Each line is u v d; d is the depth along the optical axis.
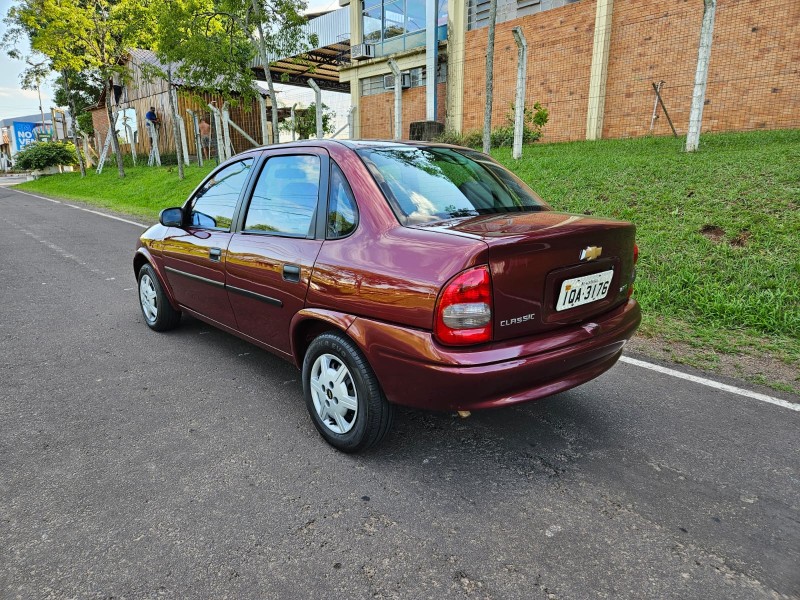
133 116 32.03
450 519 2.34
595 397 3.56
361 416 2.69
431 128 16.36
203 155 26.97
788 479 2.63
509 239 2.32
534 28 16.97
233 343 4.61
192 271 4.04
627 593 1.93
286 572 2.03
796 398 3.51
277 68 27.75
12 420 3.22
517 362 2.34
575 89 16.16
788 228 5.84
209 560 2.09
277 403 3.47
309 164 3.18
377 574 2.02
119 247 9.47
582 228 2.59
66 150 35.53
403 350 2.40
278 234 3.24
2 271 7.57
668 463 2.78
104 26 21.77
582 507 2.42
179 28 13.98
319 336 2.86
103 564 2.07
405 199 2.78
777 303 4.77
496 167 3.55
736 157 8.23
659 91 14.28
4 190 27.61
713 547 2.16
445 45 20.53
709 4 8.67
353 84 24.89
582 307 2.69
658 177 8.19
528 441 3.01
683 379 3.82
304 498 2.48
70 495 2.49
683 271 5.62
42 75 24.73
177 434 3.06
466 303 2.25
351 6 24.28
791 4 11.80
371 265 2.56
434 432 3.11
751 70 12.60
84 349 4.45
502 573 2.03
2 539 2.20
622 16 14.82
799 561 2.09
